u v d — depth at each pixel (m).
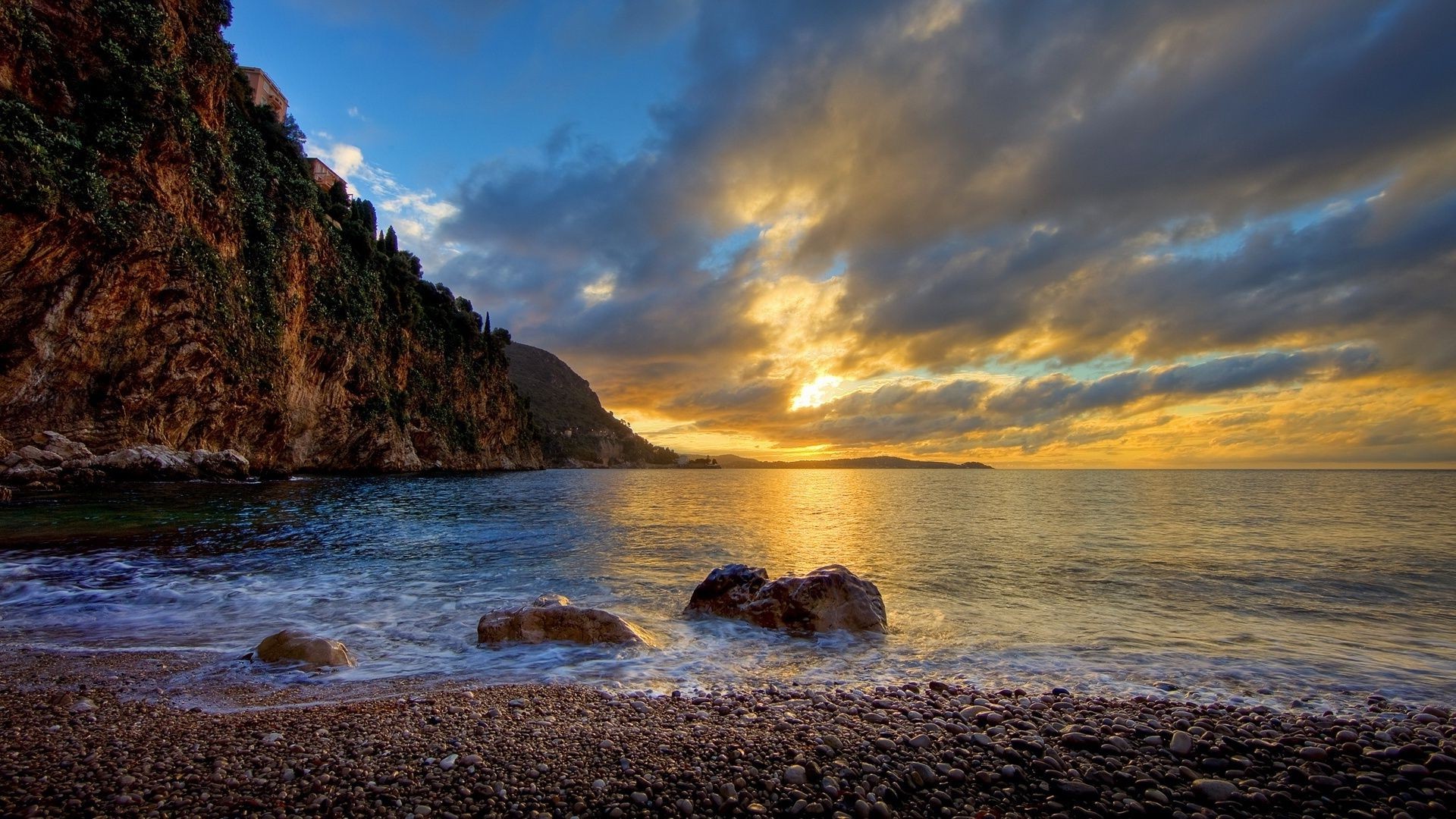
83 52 32.72
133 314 35.00
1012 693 6.09
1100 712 5.57
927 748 4.61
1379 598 10.77
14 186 27.64
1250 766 4.49
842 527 23.02
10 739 4.35
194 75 41.94
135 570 11.48
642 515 28.02
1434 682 6.60
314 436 59.34
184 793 3.62
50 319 30.73
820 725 5.03
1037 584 11.83
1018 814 3.80
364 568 12.66
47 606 8.97
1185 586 11.62
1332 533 20.17
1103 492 52.72
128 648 7.06
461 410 99.00
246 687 5.80
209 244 40.91
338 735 4.57
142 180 35.00
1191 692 6.26
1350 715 5.67
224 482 37.84
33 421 31.06
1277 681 6.59
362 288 66.75
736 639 8.03
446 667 6.64
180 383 38.41
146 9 36.12
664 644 7.76
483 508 29.17
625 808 3.64
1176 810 3.88
